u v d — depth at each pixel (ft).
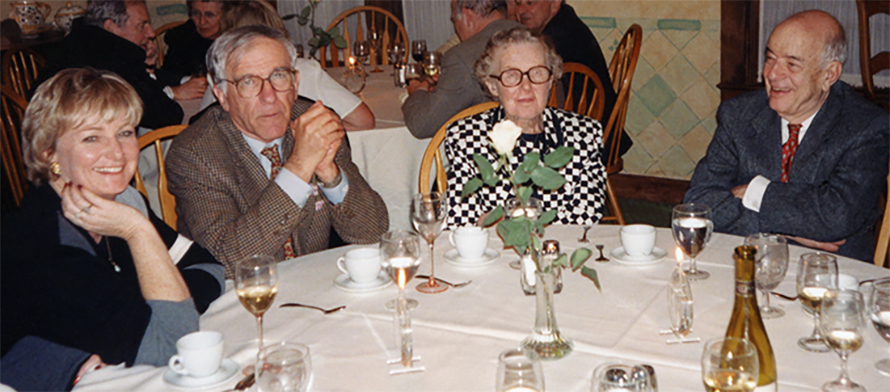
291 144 7.00
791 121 7.38
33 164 4.84
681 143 14.43
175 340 4.51
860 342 3.58
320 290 5.19
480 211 7.14
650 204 14.74
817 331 4.22
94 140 4.86
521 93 6.98
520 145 7.15
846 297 3.70
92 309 4.50
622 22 14.34
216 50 6.59
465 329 4.46
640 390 3.18
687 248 4.94
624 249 5.63
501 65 7.03
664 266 5.37
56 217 4.70
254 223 6.15
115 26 11.82
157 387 3.92
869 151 7.01
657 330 4.37
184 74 15.33
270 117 6.63
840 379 3.66
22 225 4.65
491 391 3.76
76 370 4.41
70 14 15.62
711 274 5.19
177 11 20.07
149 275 4.58
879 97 12.27
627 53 11.30
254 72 6.50
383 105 11.04
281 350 3.55
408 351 4.06
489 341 4.30
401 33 16.02
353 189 6.81
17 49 12.90
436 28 16.71
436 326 4.52
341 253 5.92
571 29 12.23
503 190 7.12
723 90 13.61
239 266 4.30
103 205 4.59
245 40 6.52
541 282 4.05
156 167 9.91
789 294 4.83
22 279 4.52
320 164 6.49
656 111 14.52
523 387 3.26
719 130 7.75
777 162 7.43
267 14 10.86
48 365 4.42
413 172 10.03
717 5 13.21
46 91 4.78
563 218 7.11
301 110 7.39
